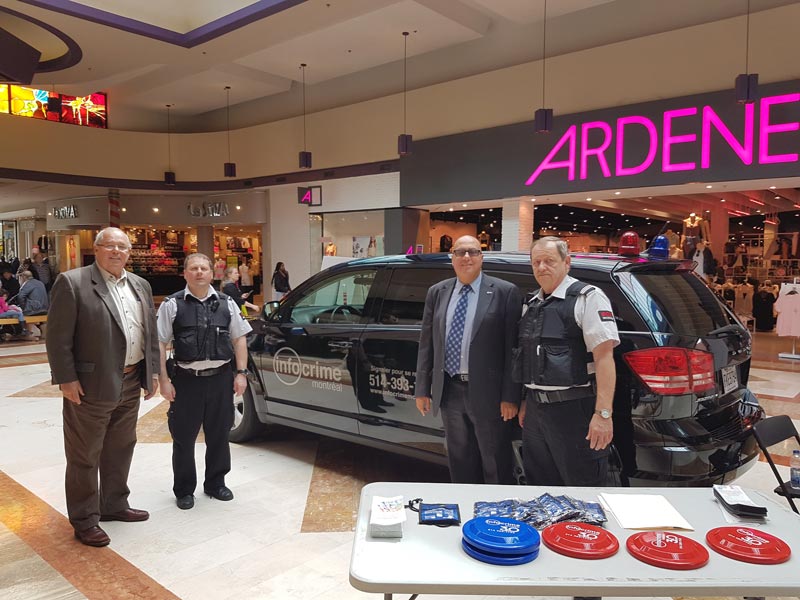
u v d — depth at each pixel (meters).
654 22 9.64
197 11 9.86
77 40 9.66
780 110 8.05
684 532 1.70
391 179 13.37
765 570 1.47
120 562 2.76
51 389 6.67
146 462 4.21
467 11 11.07
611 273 2.74
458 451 2.86
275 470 4.03
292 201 15.85
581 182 10.05
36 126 15.20
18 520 3.23
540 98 10.59
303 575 2.65
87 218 18.58
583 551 1.54
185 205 17.58
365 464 4.14
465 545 1.57
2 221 26.20
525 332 2.49
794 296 8.94
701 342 2.62
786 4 8.46
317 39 11.97
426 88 12.38
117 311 3.00
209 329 3.42
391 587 1.41
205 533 3.08
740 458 2.65
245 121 16.58
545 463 2.53
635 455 2.50
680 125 8.95
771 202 14.05
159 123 17.58
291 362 4.14
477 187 11.55
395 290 3.67
